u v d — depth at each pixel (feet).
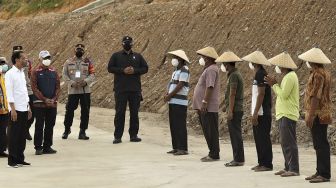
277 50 79.00
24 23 140.15
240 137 43.68
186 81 49.78
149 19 106.63
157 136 63.67
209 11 95.45
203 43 91.50
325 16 77.20
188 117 73.61
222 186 36.45
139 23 107.86
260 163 41.75
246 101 72.13
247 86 76.59
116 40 108.47
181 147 50.42
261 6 87.25
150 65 97.04
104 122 74.95
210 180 38.50
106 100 95.55
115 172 42.39
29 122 57.47
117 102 57.21
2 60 50.88
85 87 59.31
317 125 36.60
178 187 36.60
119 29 110.83
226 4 93.45
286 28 80.43
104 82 99.91
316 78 36.27
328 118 36.42
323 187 35.09
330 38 74.23
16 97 44.16
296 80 38.47
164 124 75.46
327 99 36.60
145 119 79.36
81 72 59.00
